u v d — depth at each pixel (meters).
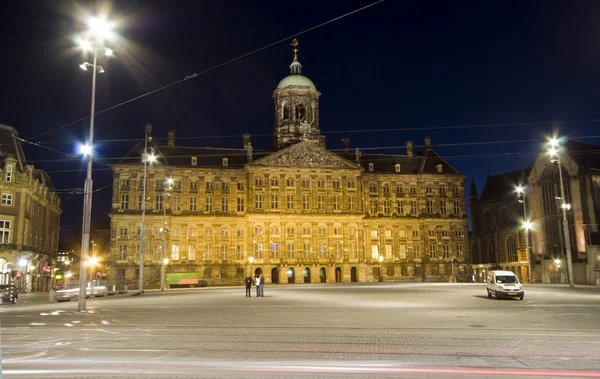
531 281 82.00
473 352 14.48
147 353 14.25
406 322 22.56
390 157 102.31
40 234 80.00
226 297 43.97
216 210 89.62
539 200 92.56
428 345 15.80
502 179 110.38
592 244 81.19
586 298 39.22
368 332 19.05
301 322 22.64
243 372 11.52
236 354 14.09
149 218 86.69
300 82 98.19
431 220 96.62
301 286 70.75
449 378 10.98
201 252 88.06
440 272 95.69
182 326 21.02
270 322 22.62
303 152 91.31
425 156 102.06
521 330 19.62
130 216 86.06
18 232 68.19
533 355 14.02
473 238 113.50
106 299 43.41
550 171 90.38
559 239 87.88
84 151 29.61
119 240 85.56
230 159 93.81
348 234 90.62
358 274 90.06
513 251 101.62
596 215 82.75
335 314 26.53
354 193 91.88
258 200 88.94
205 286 86.56
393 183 97.56
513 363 12.83
